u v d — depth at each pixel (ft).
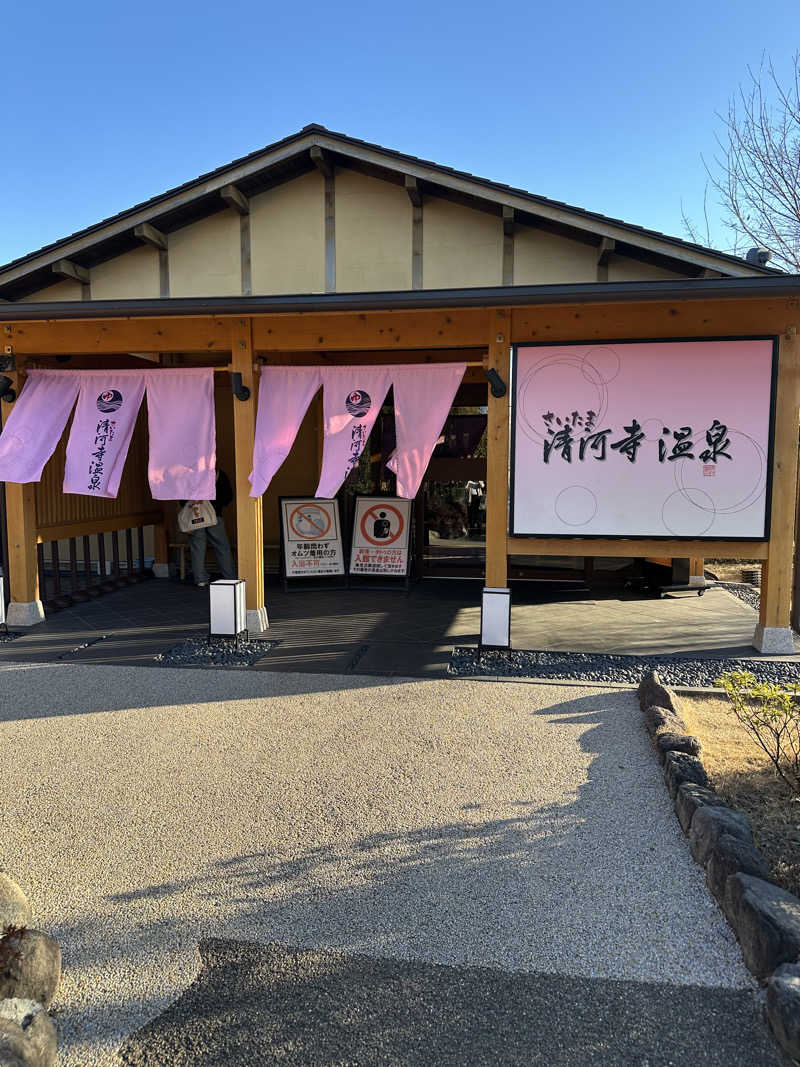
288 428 23.49
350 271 31.12
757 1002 7.79
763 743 14.28
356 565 31.99
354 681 18.99
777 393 20.99
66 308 21.29
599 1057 7.07
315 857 10.62
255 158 28.89
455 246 30.53
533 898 9.61
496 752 14.37
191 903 9.51
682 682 18.70
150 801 12.41
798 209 44.83
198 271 32.01
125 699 17.67
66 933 8.91
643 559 34.09
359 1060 7.04
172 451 23.91
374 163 28.40
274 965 8.35
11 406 25.07
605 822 11.60
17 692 18.24
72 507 30.09
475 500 35.86
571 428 21.90
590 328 21.75
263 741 15.03
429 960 8.42
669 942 8.73
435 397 22.90
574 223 27.48
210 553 37.91
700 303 21.18
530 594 32.12
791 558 21.21
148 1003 7.77
